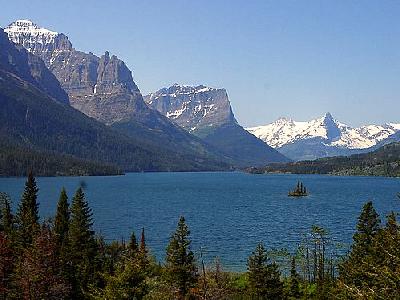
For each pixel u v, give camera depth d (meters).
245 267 98.62
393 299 33.75
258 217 185.62
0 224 95.75
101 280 73.06
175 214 191.62
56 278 68.06
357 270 61.19
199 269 92.06
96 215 183.75
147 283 55.97
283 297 76.94
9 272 67.75
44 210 183.12
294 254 110.50
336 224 165.00
